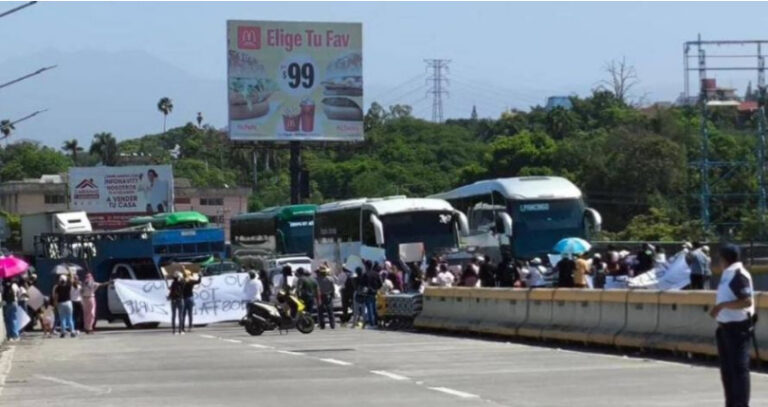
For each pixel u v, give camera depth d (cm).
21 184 11788
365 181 11412
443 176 11581
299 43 7781
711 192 8319
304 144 8025
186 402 1769
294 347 2966
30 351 3050
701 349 2275
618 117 11562
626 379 1970
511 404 1666
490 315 3275
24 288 4134
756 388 1797
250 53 7706
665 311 2444
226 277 4553
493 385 1927
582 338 2734
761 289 4088
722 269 1449
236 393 1886
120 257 4753
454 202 5394
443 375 2114
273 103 7738
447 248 4928
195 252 4878
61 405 1755
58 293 3869
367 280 4072
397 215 4919
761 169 7681
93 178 8775
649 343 2462
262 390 1922
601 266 3881
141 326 4641
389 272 4266
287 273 4047
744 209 8206
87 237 4778
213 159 15150
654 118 9931
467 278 3988
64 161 14875
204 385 2025
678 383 1892
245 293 4553
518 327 3067
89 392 1941
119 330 4403
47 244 4878
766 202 7919
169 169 8744
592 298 2730
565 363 2316
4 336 3503
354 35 7856
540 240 4894
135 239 4772
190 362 2534
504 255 4544
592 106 12275
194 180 13238
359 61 7862
